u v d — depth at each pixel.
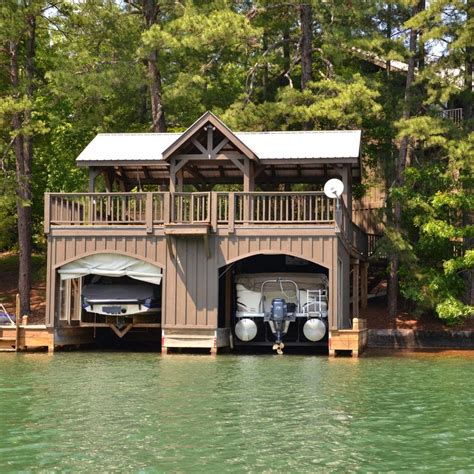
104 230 20.83
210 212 20.44
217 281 20.41
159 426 10.66
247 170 20.92
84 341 23.38
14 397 13.05
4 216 31.39
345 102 24.84
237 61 29.92
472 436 10.25
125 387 14.27
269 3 28.05
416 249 25.52
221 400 12.83
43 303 29.56
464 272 26.64
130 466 8.64
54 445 9.55
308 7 28.22
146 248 20.69
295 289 22.11
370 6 26.61
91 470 8.48
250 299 22.16
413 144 27.84
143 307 21.73
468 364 19.05
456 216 25.70
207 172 25.16
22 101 25.17
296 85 32.25
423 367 18.30
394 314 26.12
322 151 21.52
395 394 13.77
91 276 23.03
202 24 25.38
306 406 12.35
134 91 30.50
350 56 29.12
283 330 21.55
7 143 28.00
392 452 9.37
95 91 27.20
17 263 36.72
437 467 8.73
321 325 21.14
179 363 18.56
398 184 26.27
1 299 30.30
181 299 20.53
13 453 9.17
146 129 32.03
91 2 28.16
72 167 30.44
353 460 8.98
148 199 20.70
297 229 20.12
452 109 29.70
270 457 9.06
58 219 21.09
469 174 24.75
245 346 23.58
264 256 25.12
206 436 10.08
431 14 24.06
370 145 29.09
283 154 21.38
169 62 30.52
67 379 15.42
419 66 28.12
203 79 27.52
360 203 33.47
